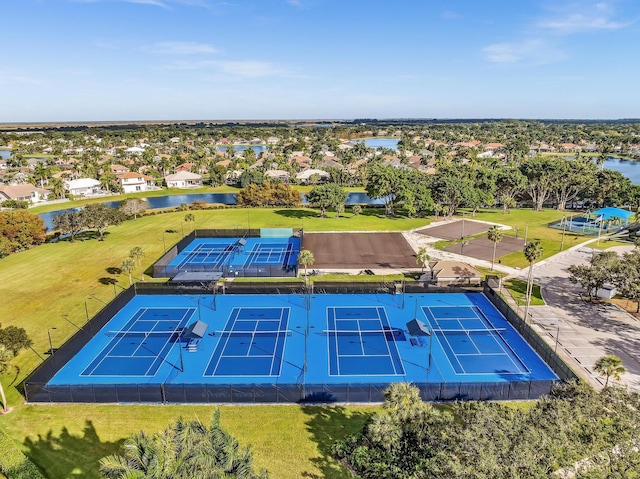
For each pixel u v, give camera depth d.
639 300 51.62
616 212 93.06
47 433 33.06
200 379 41.62
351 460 27.75
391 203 113.25
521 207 127.56
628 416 24.59
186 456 19.92
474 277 63.31
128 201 115.38
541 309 55.06
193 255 81.31
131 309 57.44
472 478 20.27
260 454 30.52
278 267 70.62
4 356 35.78
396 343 48.12
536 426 23.36
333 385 36.56
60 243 88.50
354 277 67.31
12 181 170.12
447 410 34.94
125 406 36.53
